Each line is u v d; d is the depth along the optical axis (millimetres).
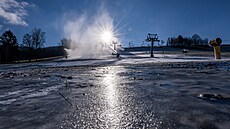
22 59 82500
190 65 17156
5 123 3285
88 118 3439
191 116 3330
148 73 11711
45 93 6008
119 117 3457
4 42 78500
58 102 4672
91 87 6938
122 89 6305
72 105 4355
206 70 12117
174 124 3010
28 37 70125
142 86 6797
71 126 3074
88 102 4613
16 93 6211
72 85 7551
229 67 13812
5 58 77500
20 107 4328
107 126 3053
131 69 15555
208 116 3301
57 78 10469
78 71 15383
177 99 4609
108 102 4566
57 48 107625
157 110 3773
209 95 4836
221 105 3961
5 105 4586
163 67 16188
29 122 3291
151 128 2904
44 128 3000
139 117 3410
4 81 9938
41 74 13711
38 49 74438
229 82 7113
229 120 3088
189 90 5719
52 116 3582
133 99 4785
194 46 112688
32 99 5145
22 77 11992
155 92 5586
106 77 10328
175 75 9992
